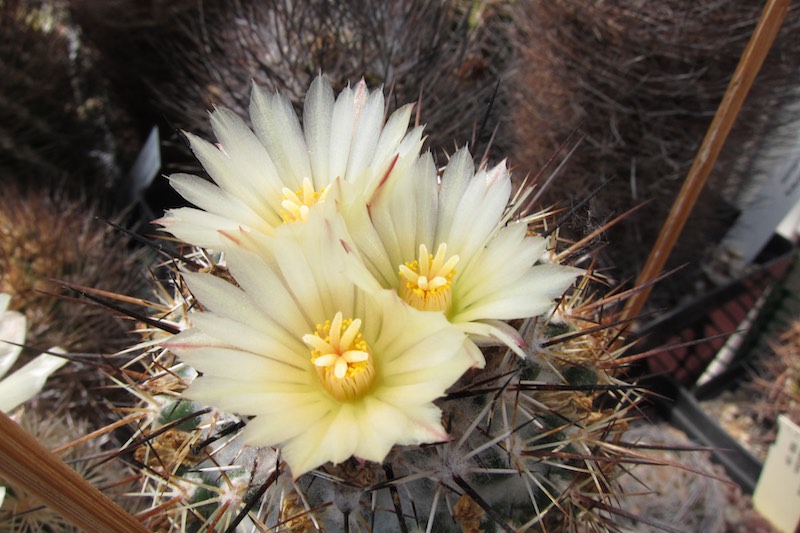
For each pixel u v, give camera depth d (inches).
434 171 4.6
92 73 16.5
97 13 13.8
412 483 5.0
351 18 11.2
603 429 5.9
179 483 5.4
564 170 12.3
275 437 3.9
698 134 11.5
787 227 17.3
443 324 3.9
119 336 11.4
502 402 5.1
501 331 4.1
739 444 13.6
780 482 11.8
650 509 12.1
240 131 4.6
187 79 13.9
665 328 14.3
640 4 10.2
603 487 5.9
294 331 4.4
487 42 15.2
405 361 4.2
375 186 4.3
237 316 4.2
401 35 11.2
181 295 5.8
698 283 15.9
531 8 11.8
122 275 12.0
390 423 3.8
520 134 13.1
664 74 10.9
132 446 5.1
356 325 4.2
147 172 12.7
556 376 5.6
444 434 3.7
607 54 10.9
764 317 15.0
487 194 4.6
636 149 11.8
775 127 12.9
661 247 7.7
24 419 8.3
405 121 4.6
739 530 12.5
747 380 15.3
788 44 10.8
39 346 10.1
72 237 11.5
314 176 4.7
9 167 14.7
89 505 4.0
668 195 12.3
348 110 4.7
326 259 4.2
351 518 5.0
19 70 14.1
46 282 10.6
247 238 4.2
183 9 13.6
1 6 14.0
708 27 10.1
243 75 11.4
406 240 4.6
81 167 16.0
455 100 11.1
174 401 5.6
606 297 7.0
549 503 5.5
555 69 11.6
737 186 14.3
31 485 3.7
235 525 4.8
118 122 16.9
